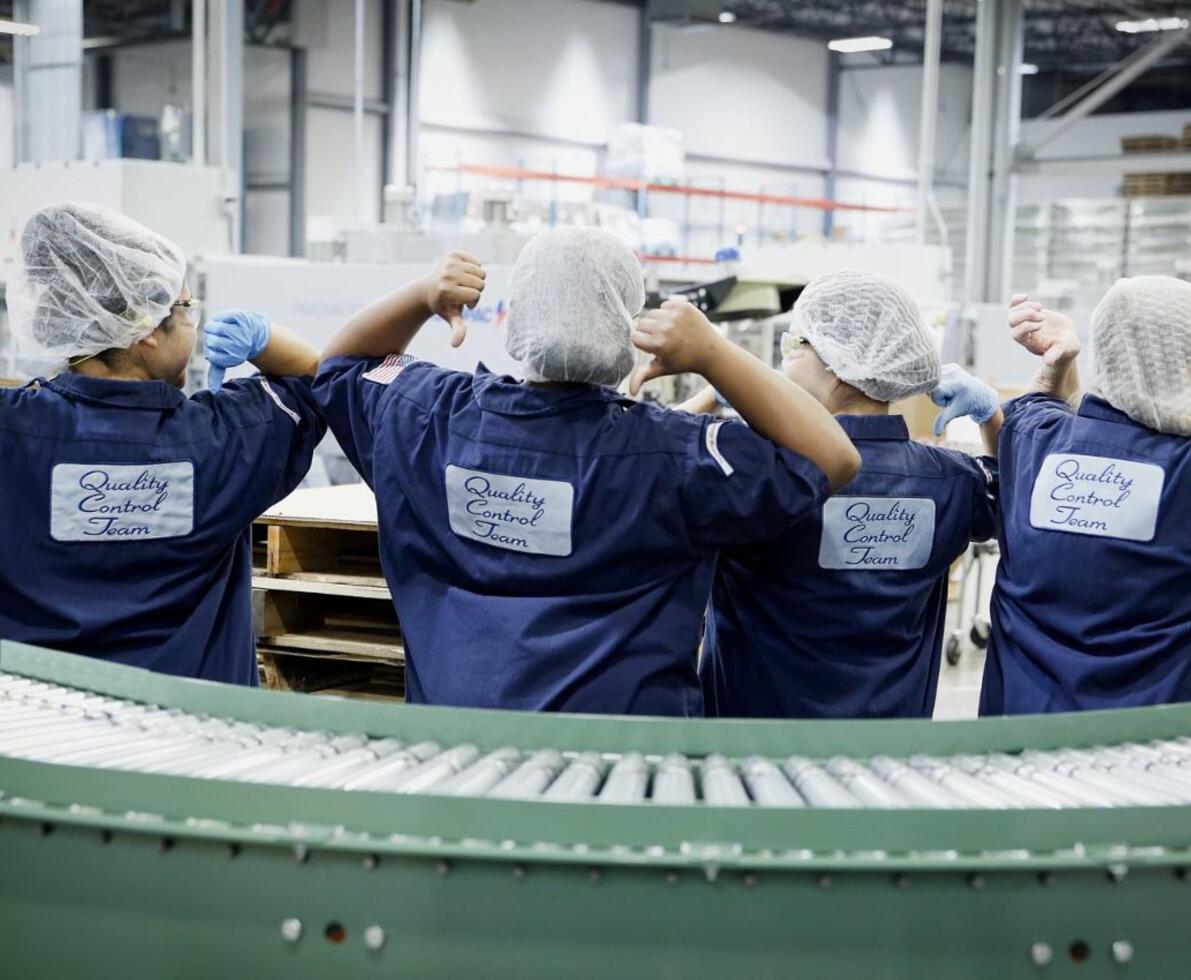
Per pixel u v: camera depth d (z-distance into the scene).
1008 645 2.26
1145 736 1.57
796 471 1.81
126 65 15.40
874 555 2.15
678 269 11.19
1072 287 12.13
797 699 2.18
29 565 1.98
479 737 1.51
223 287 6.22
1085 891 1.21
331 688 3.22
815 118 19.83
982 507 2.29
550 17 16.88
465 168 11.82
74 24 8.96
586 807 1.19
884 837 1.18
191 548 2.06
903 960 1.20
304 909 1.23
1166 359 2.08
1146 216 11.84
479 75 16.28
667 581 1.86
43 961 1.30
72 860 1.28
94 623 1.99
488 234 6.34
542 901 1.20
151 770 1.29
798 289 4.72
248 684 2.25
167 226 8.12
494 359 5.49
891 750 1.50
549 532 1.81
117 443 1.99
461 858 1.20
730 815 1.18
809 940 1.20
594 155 17.55
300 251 15.00
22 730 1.49
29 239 2.06
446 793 1.22
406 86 14.94
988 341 9.82
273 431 2.12
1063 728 1.54
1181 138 14.32
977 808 1.20
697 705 1.89
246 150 15.41
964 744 1.51
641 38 17.81
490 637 1.82
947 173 20.89
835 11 18.95
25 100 9.20
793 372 2.28
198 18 8.73
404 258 6.55
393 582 1.96
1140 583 2.08
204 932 1.25
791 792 1.32
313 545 3.20
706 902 1.20
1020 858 1.19
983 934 1.21
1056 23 19.33
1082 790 1.34
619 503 1.79
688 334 1.78
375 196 15.48
